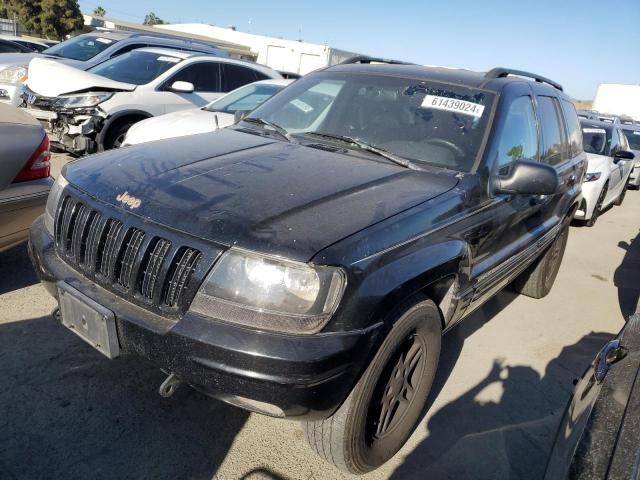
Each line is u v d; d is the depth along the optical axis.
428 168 2.79
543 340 4.07
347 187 2.38
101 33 10.88
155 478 2.23
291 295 1.87
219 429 2.57
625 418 1.49
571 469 1.48
